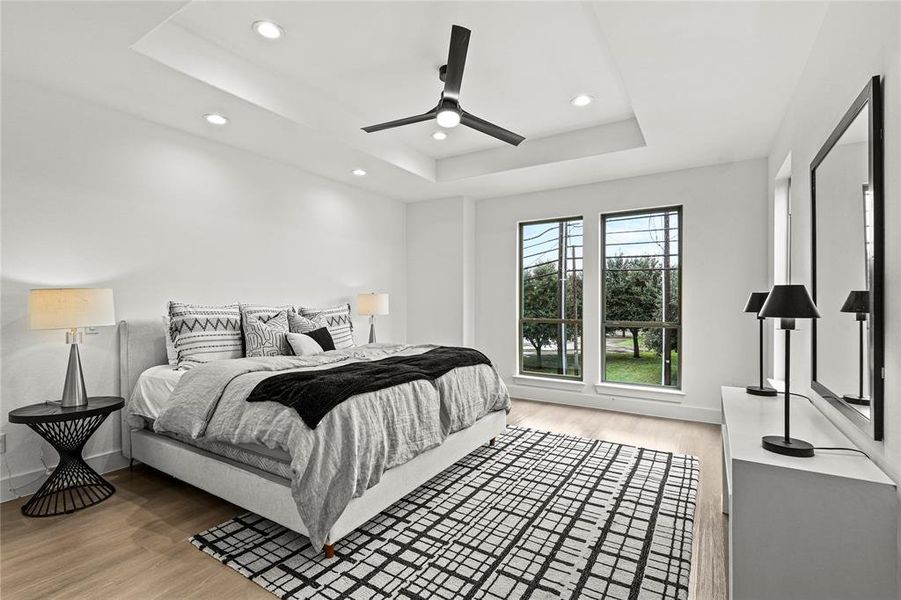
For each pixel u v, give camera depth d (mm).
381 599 1751
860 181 1501
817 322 2059
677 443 3662
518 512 2465
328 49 2805
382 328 5527
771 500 1345
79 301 2496
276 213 4215
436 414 2660
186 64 2596
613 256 4902
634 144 3811
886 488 1225
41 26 2133
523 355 5508
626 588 1824
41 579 1871
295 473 1944
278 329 3588
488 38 2662
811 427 1790
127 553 2062
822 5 1983
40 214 2738
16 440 2637
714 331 4273
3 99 2596
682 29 2174
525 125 3984
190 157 3521
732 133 3469
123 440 3072
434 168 4941
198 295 3574
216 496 2639
